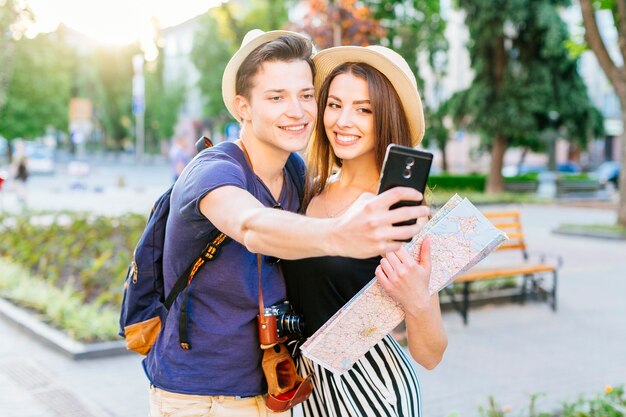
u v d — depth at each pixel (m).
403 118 1.95
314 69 1.88
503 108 22.41
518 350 5.71
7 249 9.41
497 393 4.64
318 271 1.86
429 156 1.27
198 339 1.79
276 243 1.32
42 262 8.30
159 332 1.90
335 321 1.66
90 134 62.91
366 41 9.25
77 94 56.25
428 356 1.80
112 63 54.22
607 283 8.70
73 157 56.62
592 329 6.42
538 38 21.92
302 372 2.00
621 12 12.07
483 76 22.89
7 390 4.64
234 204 1.47
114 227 10.80
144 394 4.62
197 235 1.66
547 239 13.34
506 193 23.55
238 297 1.78
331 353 1.68
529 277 8.39
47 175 35.56
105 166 46.88
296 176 2.07
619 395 3.80
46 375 4.99
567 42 13.38
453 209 1.65
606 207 20.59
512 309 7.23
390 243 1.19
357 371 1.88
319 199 2.10
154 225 1.88
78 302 6.62
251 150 1.86
